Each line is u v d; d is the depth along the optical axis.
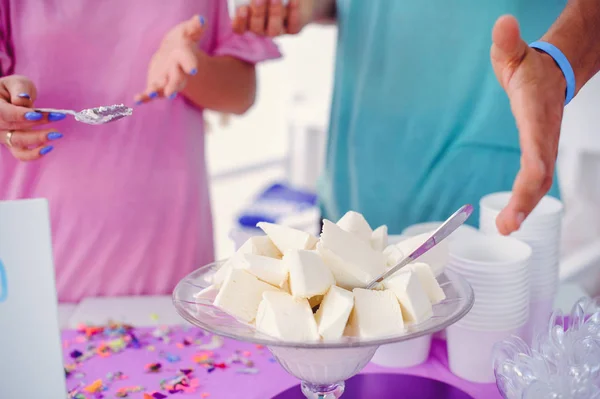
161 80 1.10
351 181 1.37
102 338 0.97
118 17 1.18
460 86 1.24
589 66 0.88
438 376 0.88
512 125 1.21
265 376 0.88
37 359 0.73
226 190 2.95
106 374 0.88
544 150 0.79
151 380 0.87
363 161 1.33
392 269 0.75
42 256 0.72
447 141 1.27
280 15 1.21
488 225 0.95
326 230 0.75
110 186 1.20
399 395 0.84
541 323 0.91
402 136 1.30
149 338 0.97
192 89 1.22
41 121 0.98
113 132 1.19
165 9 1.18
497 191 1.24
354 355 0.71
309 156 2.69
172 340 0.96
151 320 1.03
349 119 1.36
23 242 0.72
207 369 0.89
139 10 1.18
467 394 0.84
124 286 1.23
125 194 1.21
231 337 0.69
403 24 1.25
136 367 0.90
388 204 1.33
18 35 1.17
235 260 0.76
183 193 1.23
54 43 1.17
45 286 0.73
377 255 0.76
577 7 0.89
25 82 1.02
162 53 1.15
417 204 1.30
